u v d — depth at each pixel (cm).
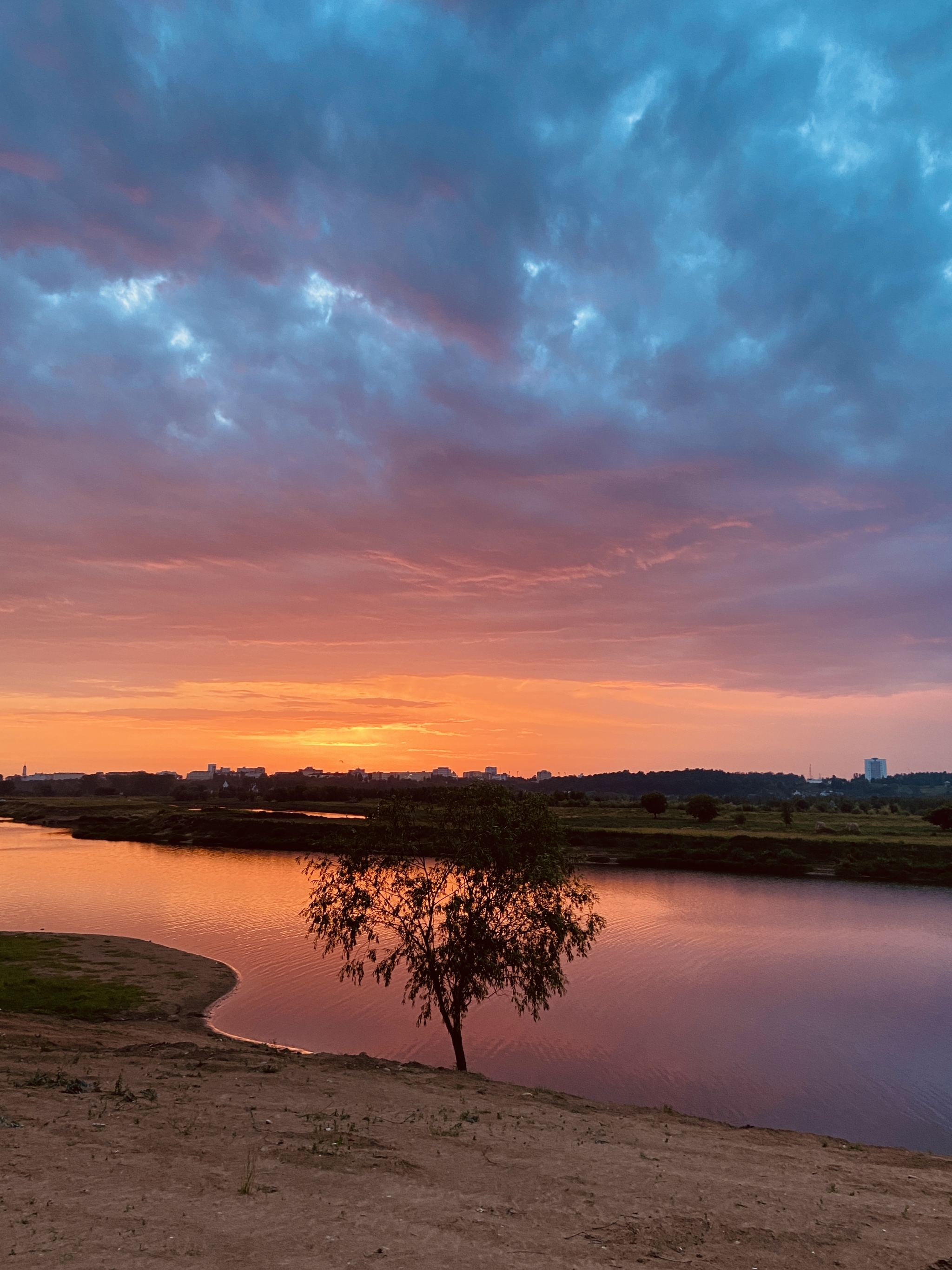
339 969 5112
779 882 9912
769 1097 3125
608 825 15388
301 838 14650
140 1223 880
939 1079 3312
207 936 6191
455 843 3073
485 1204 1059
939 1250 994
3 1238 798
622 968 5306
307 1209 980
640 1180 1273
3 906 7650
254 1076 2083
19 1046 2450
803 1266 902
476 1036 3850
